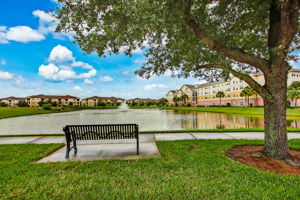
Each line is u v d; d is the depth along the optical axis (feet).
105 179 9.29
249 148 15.33
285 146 11.98
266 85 12.43
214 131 25.40
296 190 7.77
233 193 7.70
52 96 308.60
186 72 18.93
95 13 11.21
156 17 9.96
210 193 7.73
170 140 19.65
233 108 117.29
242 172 9.87
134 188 8.30
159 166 11.13
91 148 16.48
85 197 7.59
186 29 12.55
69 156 13.96
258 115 73.82
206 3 11.99
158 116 80.02
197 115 81.41
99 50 12.62
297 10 9.53
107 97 394.93
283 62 11.48
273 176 9.24
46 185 8.64
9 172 10.26
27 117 85.66
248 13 13.48
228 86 155.33
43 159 13.19
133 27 10.53
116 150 15.67
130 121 58.70
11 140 21.33
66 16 11.46
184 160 12.17
